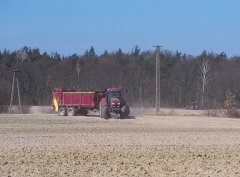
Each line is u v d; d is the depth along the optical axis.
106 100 117.50
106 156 49.34
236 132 81.50
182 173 40.25
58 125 92.56
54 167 42.38
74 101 126.88
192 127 92.25
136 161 46.34
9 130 80.25
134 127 89.75
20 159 46.66
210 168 42.91
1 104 158.38
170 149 56.06
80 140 65.38
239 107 163.75
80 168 42.09
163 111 156.88
